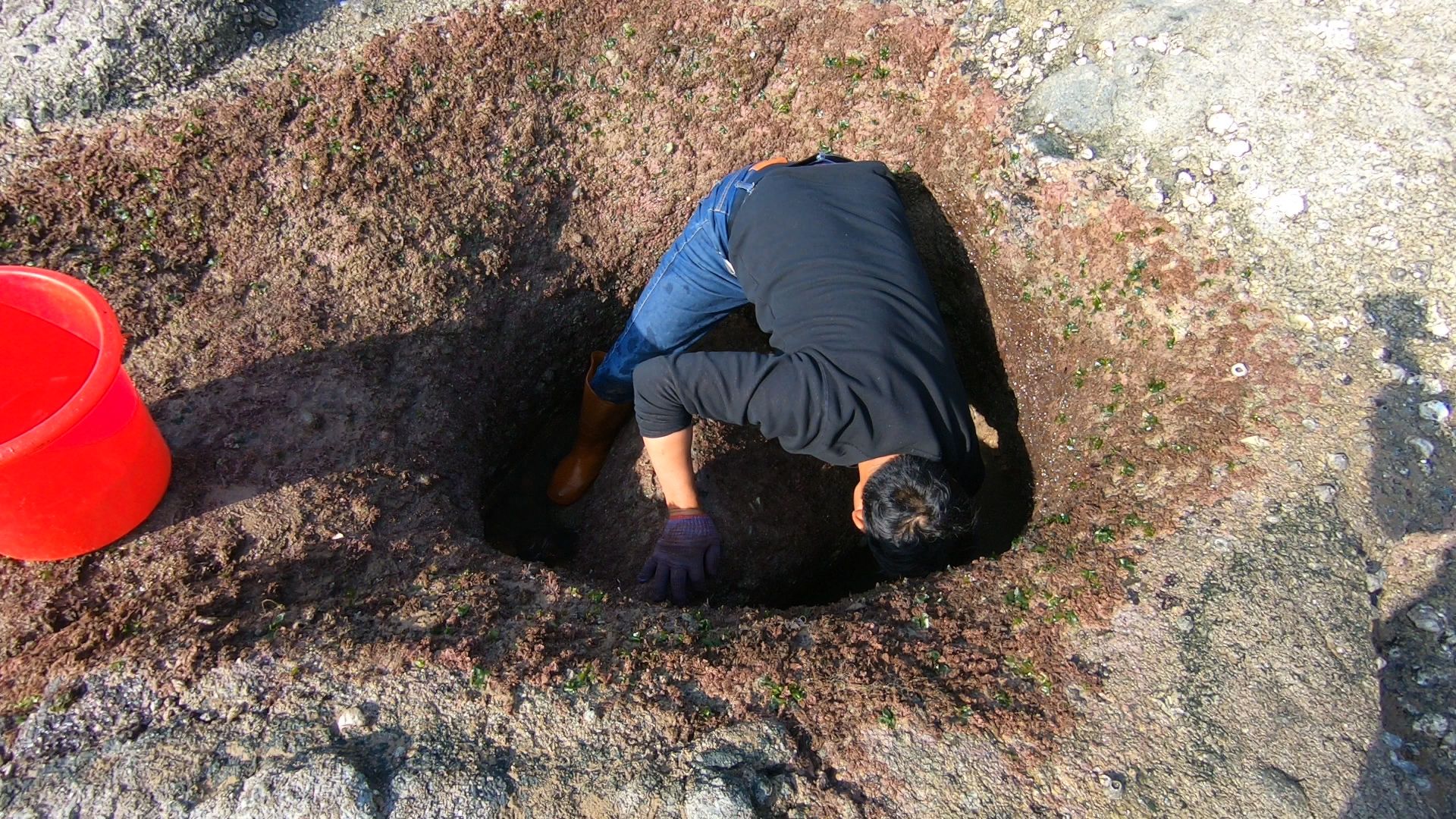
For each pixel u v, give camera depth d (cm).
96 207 235
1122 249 247
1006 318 274
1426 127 239
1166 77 255
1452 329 223
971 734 178
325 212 249
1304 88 246
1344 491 205
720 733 177
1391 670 193
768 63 285
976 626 196
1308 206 236
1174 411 225
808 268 223
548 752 173
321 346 239
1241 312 230
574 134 278
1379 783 175
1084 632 192
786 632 197
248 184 245
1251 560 197
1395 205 233
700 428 267
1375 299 227
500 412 275
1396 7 254
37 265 228
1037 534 218
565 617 201
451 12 267
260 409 226
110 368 168
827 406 202
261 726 173
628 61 277
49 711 173
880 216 232
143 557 198
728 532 258
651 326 258
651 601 229
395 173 256
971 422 221
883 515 204
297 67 256
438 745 172
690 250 251
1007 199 265
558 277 283
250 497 212
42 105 238
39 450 163
